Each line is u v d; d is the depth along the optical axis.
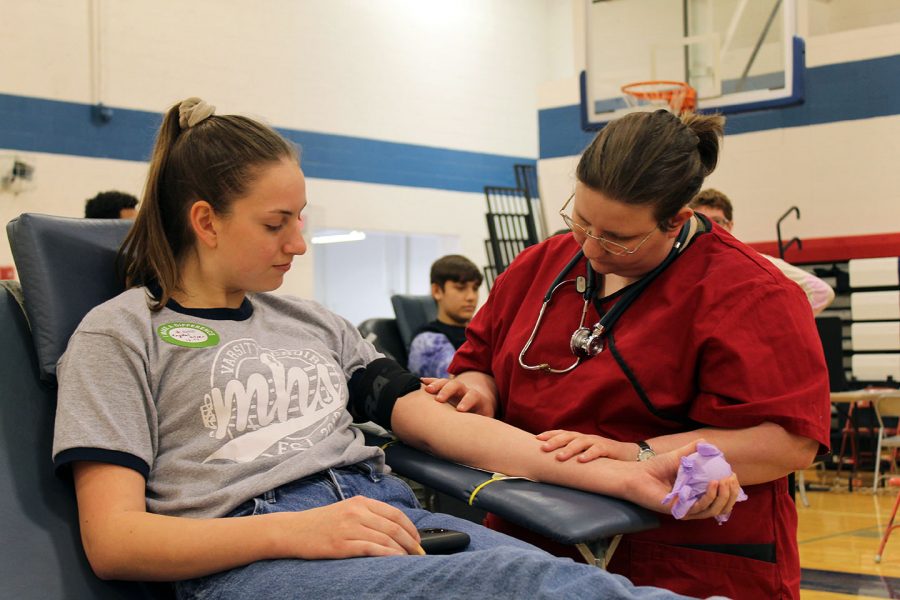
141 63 5.84
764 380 1.22
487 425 1.31
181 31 6.04
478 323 1.63
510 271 1.59
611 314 1.36
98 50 5.62
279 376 1.24
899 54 5.76
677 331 1.30
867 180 5.86
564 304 1.45
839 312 5.94
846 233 5.92
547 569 0.87
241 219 1.21
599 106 5.89
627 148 1.23
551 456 1.21
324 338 1.42
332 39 6.94
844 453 5.88
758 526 1.27
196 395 1.16
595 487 1.16
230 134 1.23
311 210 6.64
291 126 6.69
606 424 1.35
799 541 3.74
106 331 1.13
